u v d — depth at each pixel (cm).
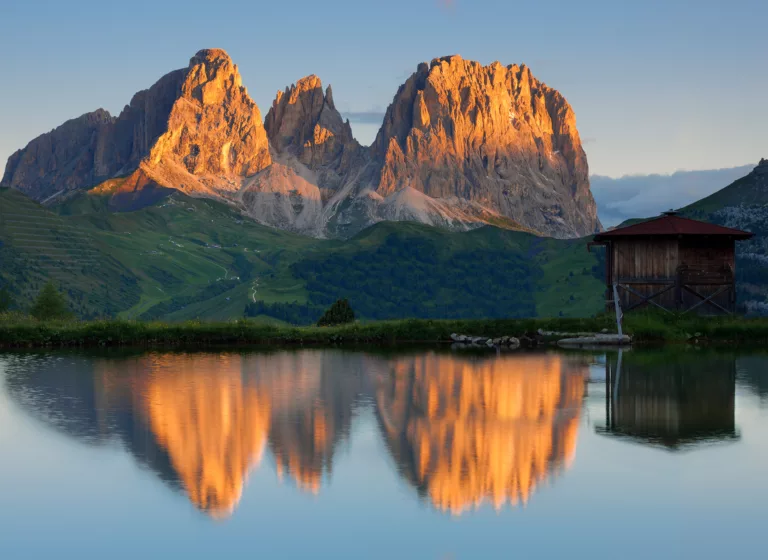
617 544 1664
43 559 1582
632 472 2170
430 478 2123
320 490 2027
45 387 3575
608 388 3553
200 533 1728
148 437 2573
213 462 2281
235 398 3306
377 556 1598
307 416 2925
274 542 1675
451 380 3841
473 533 1727
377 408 3094
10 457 2325
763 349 5209
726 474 2139
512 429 2700
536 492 2002
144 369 4262
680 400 3228
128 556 1598
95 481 2098
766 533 1719
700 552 1620
